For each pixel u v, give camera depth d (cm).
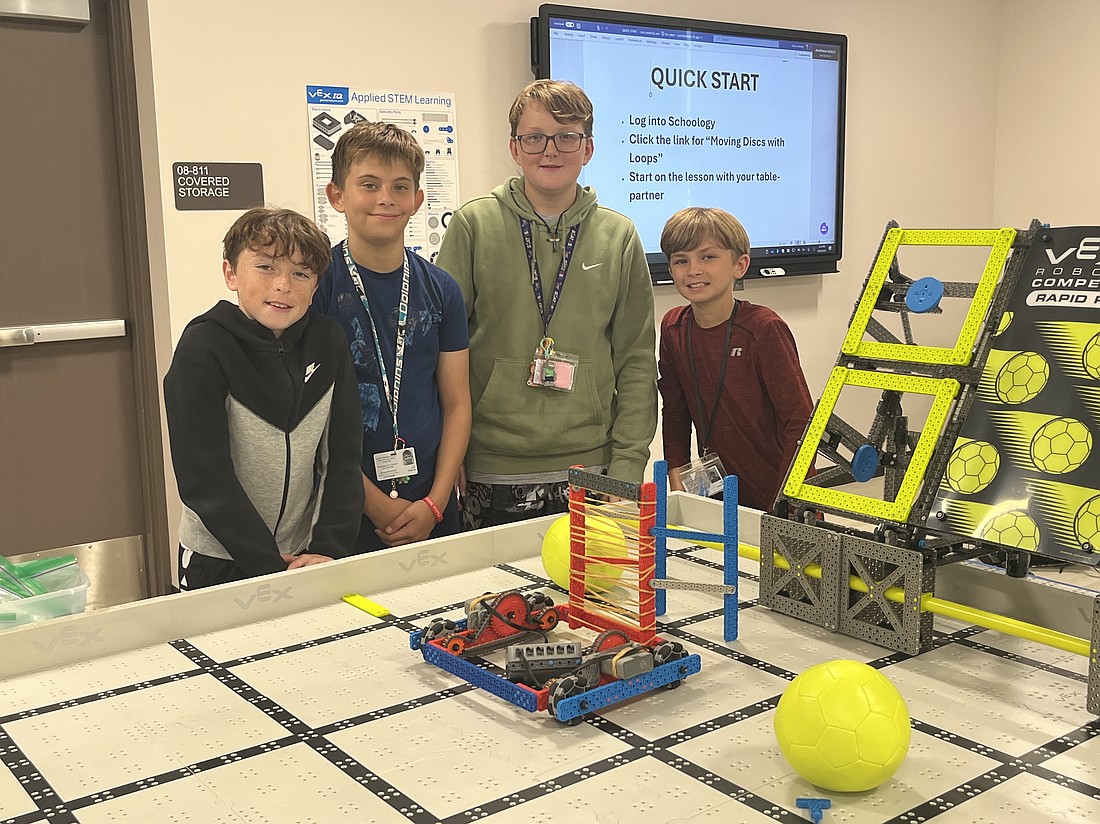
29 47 292
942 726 110
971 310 142
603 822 91
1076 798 95
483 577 161
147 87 285
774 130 416
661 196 387
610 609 136
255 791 98
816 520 146
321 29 304
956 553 135
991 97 502
